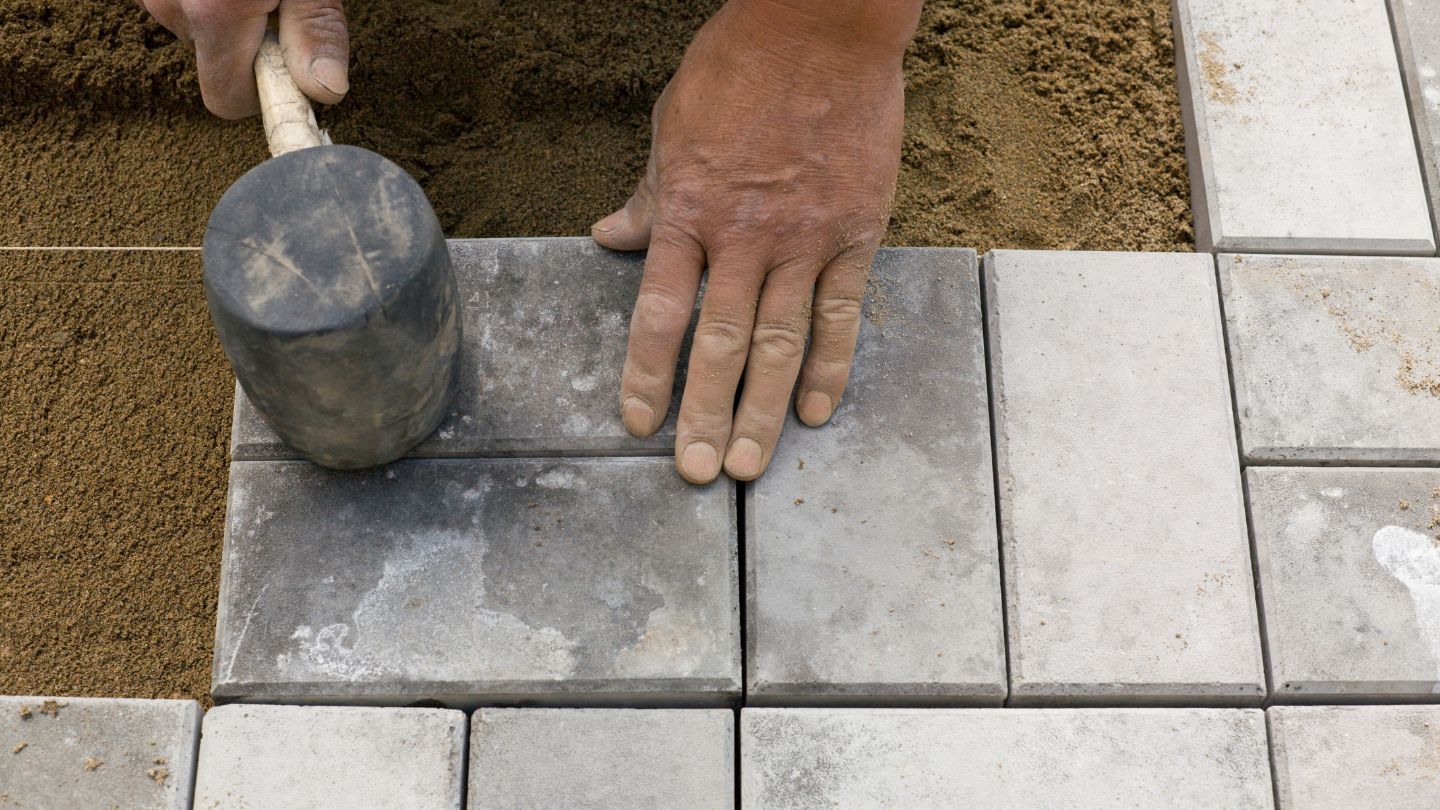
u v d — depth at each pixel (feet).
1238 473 5.82
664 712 5.32
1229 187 6.54
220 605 5.37
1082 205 7.07
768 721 5.32
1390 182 6.55
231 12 5.41
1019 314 6.01
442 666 5.29
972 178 7.13
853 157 5.48
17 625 6.10
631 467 5.60
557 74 7.09
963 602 5.49
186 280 6.79
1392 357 6.05
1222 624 5.54
